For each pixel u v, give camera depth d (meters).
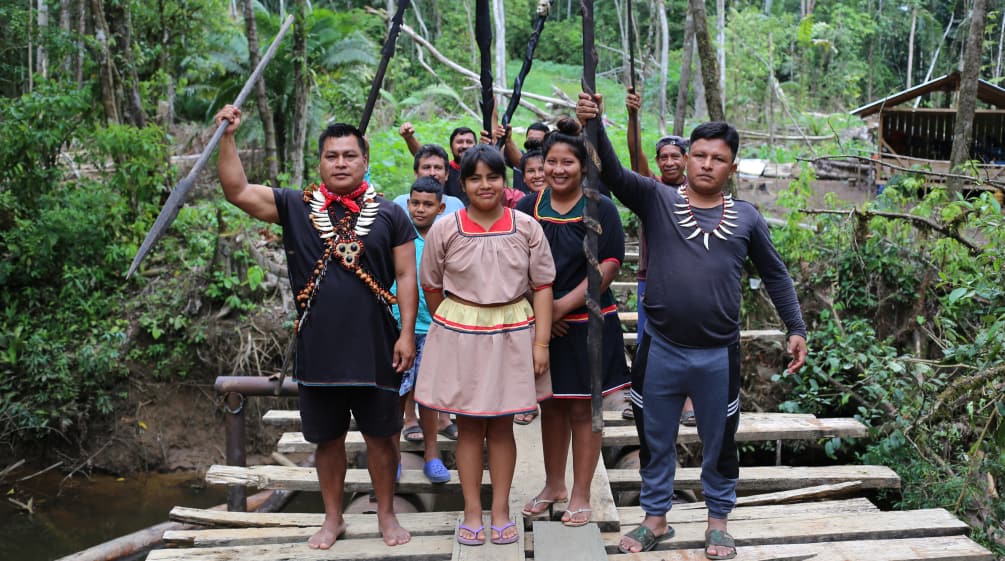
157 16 10.66
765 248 3.20
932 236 6.52
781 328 6.79
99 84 9.08
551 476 3.56
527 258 3.12
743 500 4.25
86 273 8.20
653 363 3.23
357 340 3.09
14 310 8.00
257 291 8.02
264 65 3.12
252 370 7.71
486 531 3.32
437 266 3.16
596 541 3.25
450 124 11.61
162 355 7.90
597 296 3.07
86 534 6.51
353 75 12.77
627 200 3.25
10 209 8.25
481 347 3.08
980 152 11.35
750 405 6.71
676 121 8.92
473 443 3.19
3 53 9.95
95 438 7.71
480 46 4.27
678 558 3.33
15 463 7.52
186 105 12.59
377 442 3.29
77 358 7.73
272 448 7.66
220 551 3.41
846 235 6.79
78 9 9.67
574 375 3.27
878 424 5.99
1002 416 4.46
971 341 5.73
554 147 3.22
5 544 6.31
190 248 8.41
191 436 7.75
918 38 29.64
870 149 11.33
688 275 3.10
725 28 19.53
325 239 3.09
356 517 3.68
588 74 3.06
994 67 20.94
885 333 6.73
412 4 25.45
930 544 3.52
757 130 16.92
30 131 7.84
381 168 8.97
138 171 8.45
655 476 3.39
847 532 3.61
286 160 10.83
